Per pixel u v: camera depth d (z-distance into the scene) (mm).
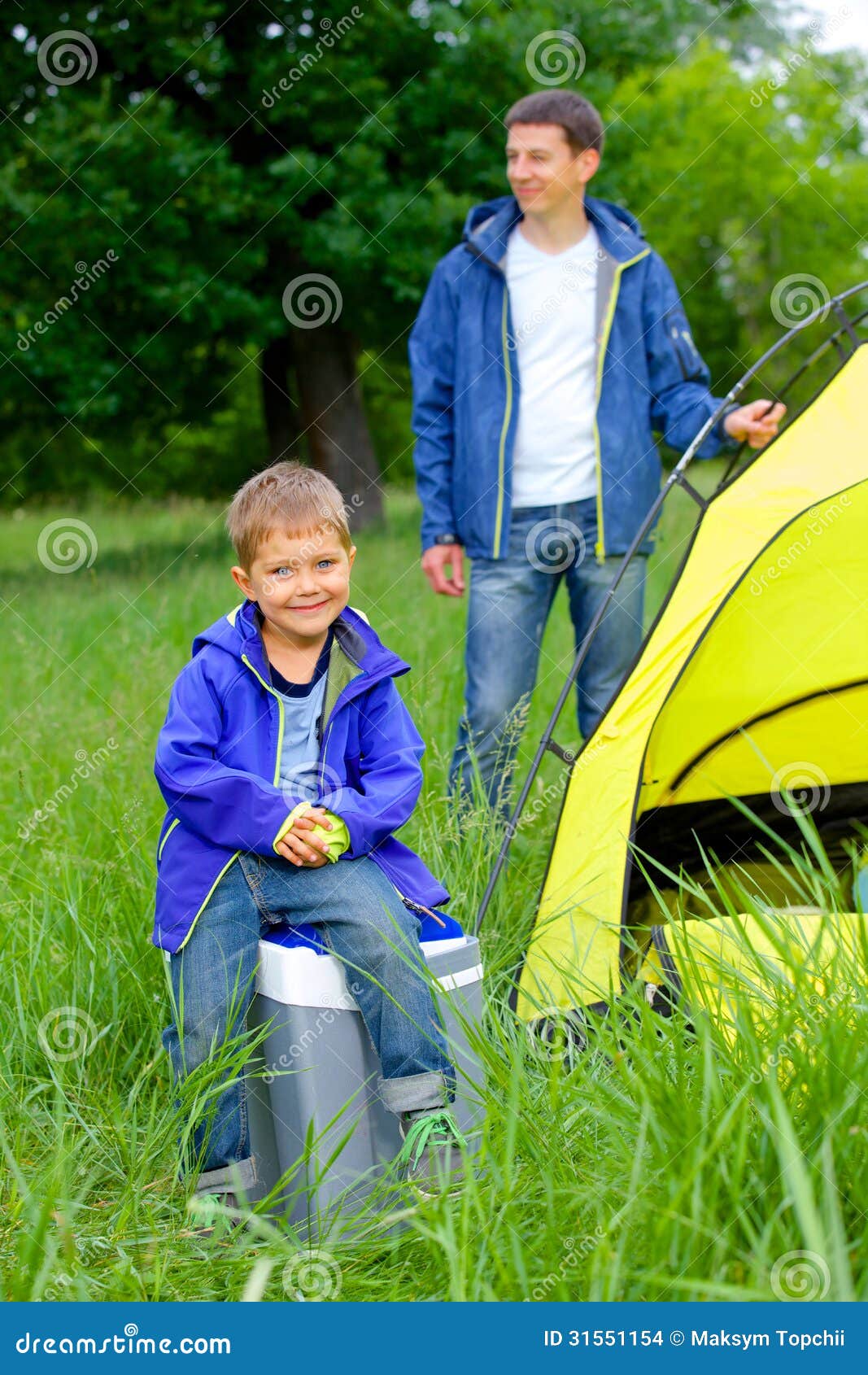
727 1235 1545
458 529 3480
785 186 19422
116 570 8602
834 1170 1609
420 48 10906
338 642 2256
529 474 3354
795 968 1913
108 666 5137
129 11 10164
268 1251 1873
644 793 3174
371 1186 2012
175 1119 2020
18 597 7227
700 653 2812
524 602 3387
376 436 20531
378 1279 1810
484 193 11148
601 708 3439
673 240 19234
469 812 3100
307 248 10609
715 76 20094
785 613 2943
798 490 2830
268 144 11062
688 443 3320
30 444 15602
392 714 2275
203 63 10102
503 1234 1718
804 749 3266
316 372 11453
